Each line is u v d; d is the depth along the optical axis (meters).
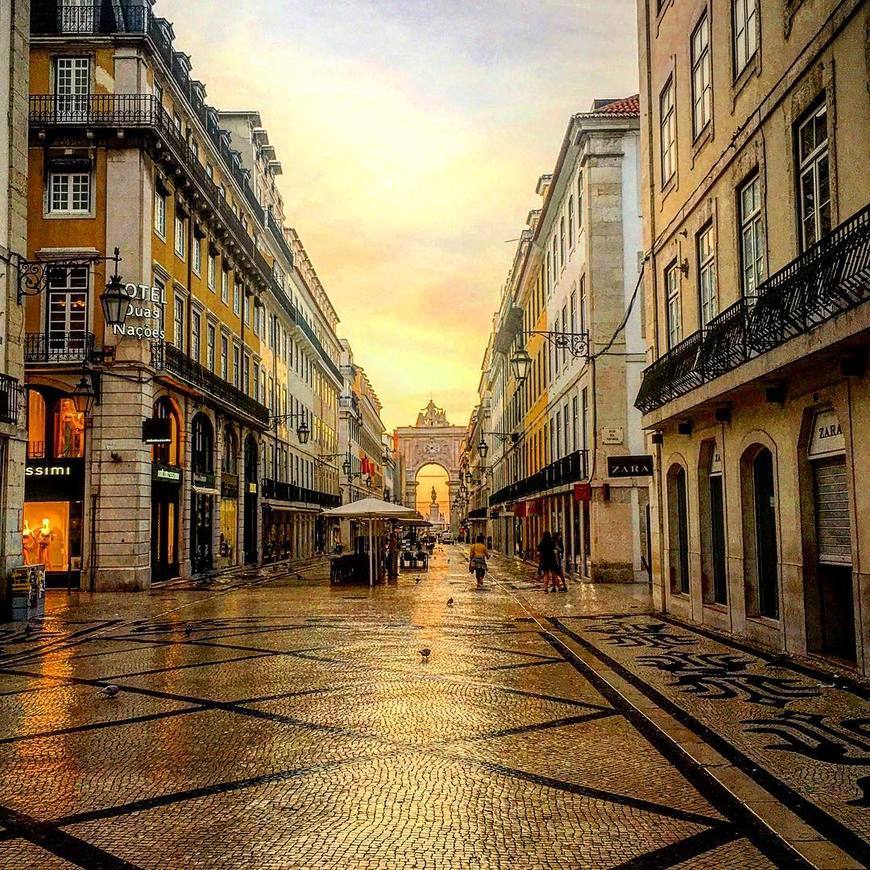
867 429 8.80
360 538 30.19
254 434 37.81
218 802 5.16
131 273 24.09
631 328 24.67
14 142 16.86
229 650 11.73
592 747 6.40
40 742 6.70
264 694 8.55
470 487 105.94
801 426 10.40
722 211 12.97
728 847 4.40
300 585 25.72
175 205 27.53
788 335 9.67
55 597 21.22
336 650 11.65
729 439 12.93
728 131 12.69
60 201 24.39
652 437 16.78
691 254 14.55
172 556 27.44
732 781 5.49
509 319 44.88
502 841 4.49
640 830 4.65
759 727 6.96
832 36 9.27
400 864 4.20
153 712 7.76
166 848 4.44
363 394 93.19
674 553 16.34
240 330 36.81
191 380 27.61
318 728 7.05
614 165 25.02
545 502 35.16
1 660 11.16
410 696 8.39
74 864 4.24
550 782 5.52
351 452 78.88
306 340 52.41
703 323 14.17
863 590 8.93
